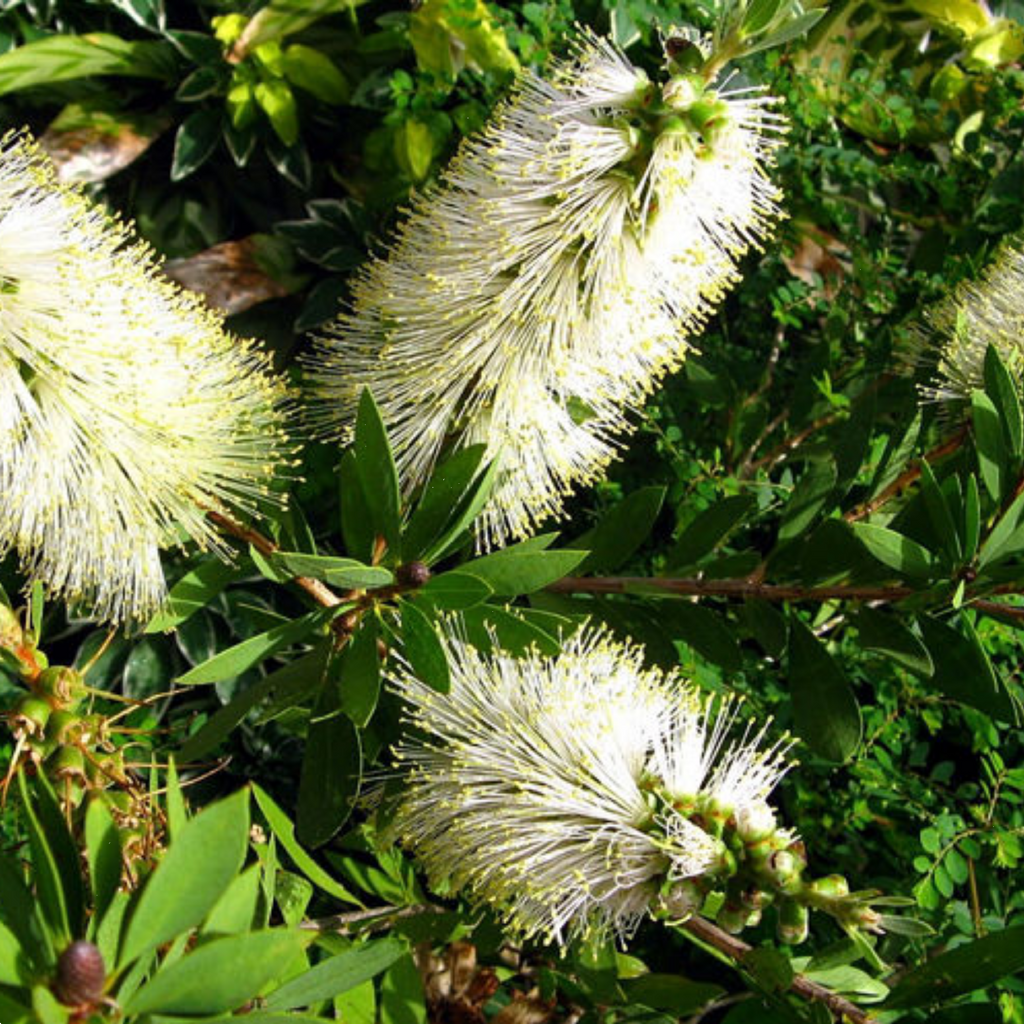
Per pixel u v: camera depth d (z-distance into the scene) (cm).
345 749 39
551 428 40
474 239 39
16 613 37
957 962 36
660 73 41
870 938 37
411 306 40
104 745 35
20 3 59
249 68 57
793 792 46
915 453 45
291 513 40
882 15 59
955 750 49
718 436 52
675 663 42
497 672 38
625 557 42
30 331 36
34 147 37
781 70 53
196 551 45
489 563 37
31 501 37
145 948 27
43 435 36
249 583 52
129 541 38
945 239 55
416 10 53
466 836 37
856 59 58
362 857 46
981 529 39
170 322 38
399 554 37
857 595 40
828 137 55
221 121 58
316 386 44
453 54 54
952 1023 36
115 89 60
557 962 40
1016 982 40
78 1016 27
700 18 53
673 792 36
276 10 56
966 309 44
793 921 34
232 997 27
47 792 30
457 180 39
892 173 54
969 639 39
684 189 38
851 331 53
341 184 59
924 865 42
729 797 36
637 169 38
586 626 42
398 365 40
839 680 39
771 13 36
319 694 39
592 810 36
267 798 37
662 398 51
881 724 46
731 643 41
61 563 38
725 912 35
